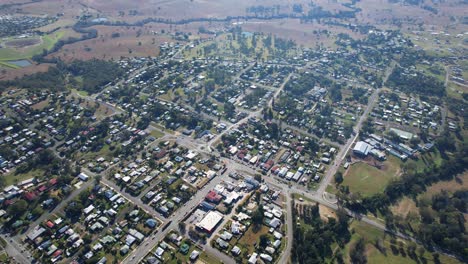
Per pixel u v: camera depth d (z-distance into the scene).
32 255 197.62
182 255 199.00
